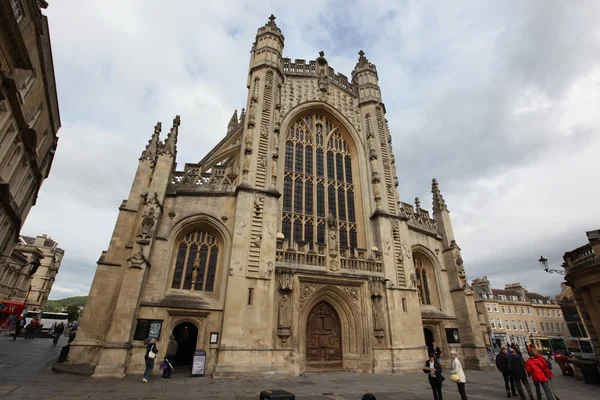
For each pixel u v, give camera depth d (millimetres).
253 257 23031
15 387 13047
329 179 32094
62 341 40750
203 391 14906
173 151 25328
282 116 31516
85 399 12039
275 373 20328
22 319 42406
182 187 25359
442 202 37000
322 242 28766
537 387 13836
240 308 21297
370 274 26750
